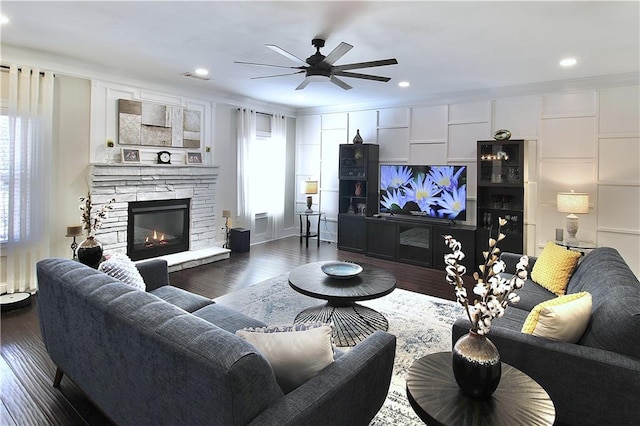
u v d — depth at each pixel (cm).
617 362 167
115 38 349
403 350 293
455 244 166
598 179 479
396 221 591
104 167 461
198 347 129
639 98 450
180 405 135
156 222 531
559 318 186
